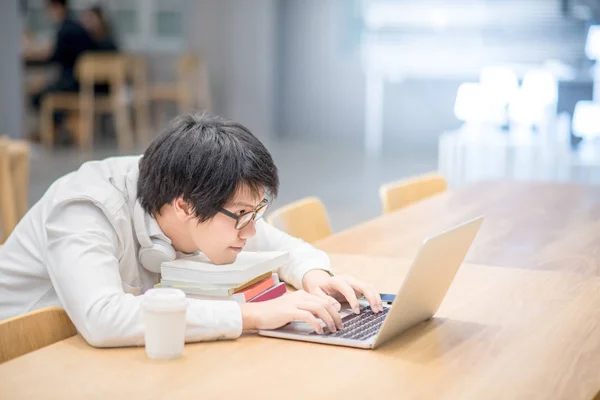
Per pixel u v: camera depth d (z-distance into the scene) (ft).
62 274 5.40
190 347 5.15
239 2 36.40
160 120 37.60
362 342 5.16
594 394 4.51
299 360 4.94
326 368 4.81
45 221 5.67
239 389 4.47
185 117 5.86
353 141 36.14
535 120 28.22
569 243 8.53
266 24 36.17
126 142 33.37
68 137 33.58
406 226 9.27
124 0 37.83
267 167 5.62
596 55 30.45
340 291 5.98
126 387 4.49
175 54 37.68
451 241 5.30
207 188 5.48
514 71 31.30
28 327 5.44
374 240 8.52
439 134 34.35
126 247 5.87
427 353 5.10
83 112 32.48
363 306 6.03
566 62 30.71
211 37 36.94
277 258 6.13
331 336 5.29
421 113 34.45
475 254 7.95
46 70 35.50
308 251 6.84
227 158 5.50
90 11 32.83
